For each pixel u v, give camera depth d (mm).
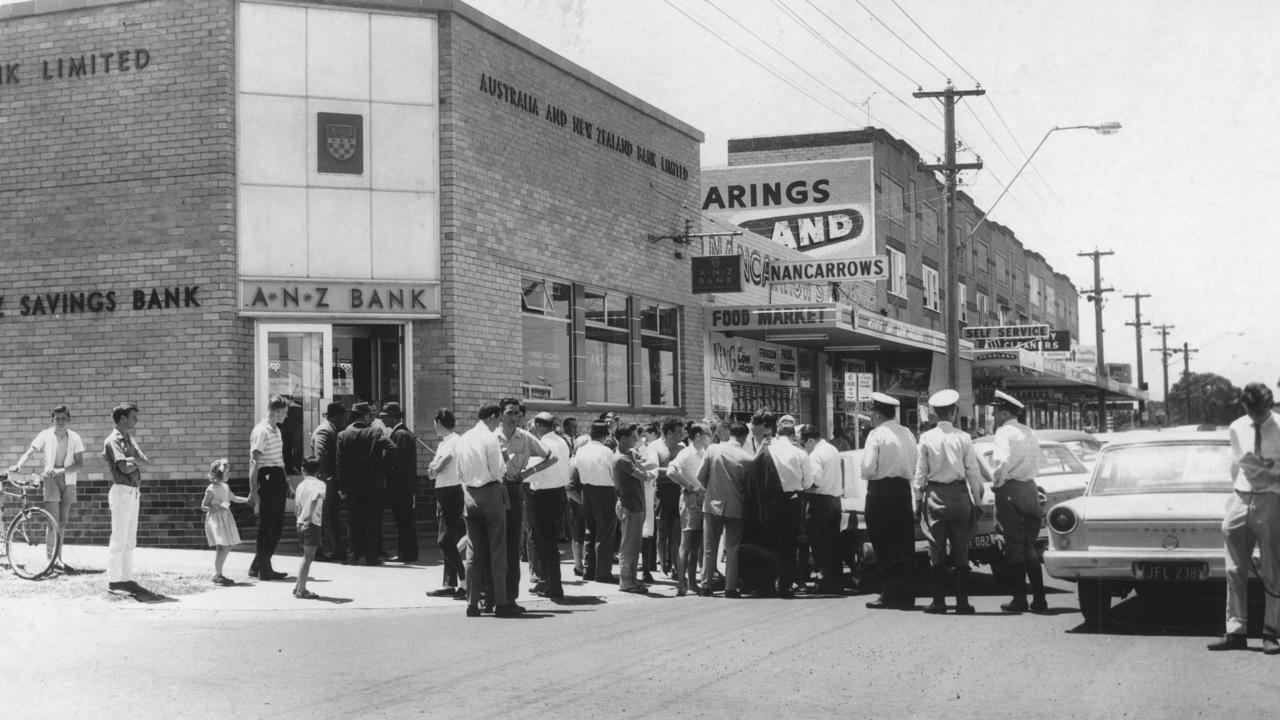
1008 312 67125
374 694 7633
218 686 7930
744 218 44156
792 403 31688
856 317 27922
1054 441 15602
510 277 19219
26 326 17125
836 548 13555
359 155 17484
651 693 7586
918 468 11375
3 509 16953
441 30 18031
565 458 13062
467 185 18219
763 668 8414
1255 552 9062
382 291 17484
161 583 13273
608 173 22453
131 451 12539
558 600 12828
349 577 14289
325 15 17438
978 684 7734
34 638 10109
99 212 16984
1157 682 7730
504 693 7629
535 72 20172
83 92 17109
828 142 45531
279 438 14195
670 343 25062
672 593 13633
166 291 16719
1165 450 10695
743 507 13234
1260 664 8367
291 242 17078
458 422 17750
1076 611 11414
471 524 11578
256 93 17016
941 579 11391
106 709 7219
